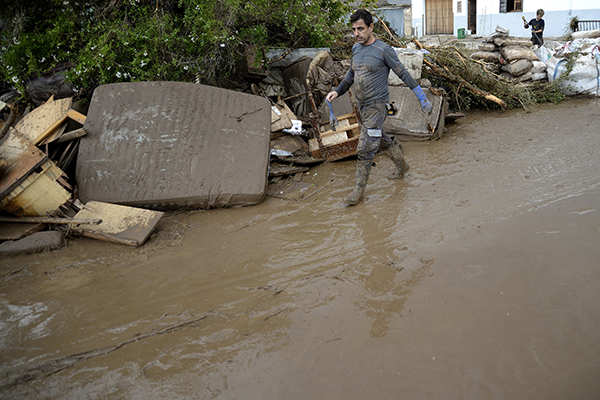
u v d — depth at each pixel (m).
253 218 4.41
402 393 2.16
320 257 3.51
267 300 3.01
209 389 2.30
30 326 2.92
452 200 4.29
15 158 4.29
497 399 2.07
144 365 2.50
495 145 5.94
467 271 3.08
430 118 6.47
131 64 5.67
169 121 4.81
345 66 6.52
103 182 4.61
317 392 2.22
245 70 6.54
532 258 3.14
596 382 2.10
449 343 2.44
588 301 2.65
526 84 8.61
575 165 4.84
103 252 3.90
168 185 4.60
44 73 5.68
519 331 2.47
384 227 3.90
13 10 5.73
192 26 6.02
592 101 8.10
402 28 20.16
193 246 3.91
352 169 5.55
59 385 2.40
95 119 4.77
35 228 4.16
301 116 6.86
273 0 6.33
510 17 18.08
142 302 3.12
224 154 4.77
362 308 2.81
